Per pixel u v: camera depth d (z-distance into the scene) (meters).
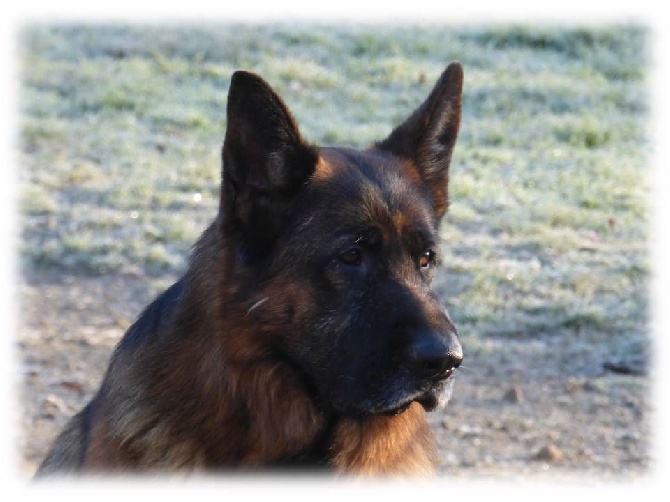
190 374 6.73
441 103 7.46
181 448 6.73
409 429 7.11
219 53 24.08
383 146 7.55
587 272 15.30
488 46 25.20
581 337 13.53
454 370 6.75
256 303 6.69
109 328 13.62
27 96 21.80
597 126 21.23
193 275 6.87
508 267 15.43
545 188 18.64
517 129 21.27
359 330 6.62
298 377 6.80
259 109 6.70
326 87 22.67
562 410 11.68
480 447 10.78
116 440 6.80
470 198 17.89
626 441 11.02
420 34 25.61
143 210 17.34
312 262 6.70
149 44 24.56
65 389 11.88
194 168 18.81
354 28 25.83
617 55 25.06
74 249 15.77
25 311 14.02
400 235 6.80
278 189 6.79
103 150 19.75
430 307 6.59
